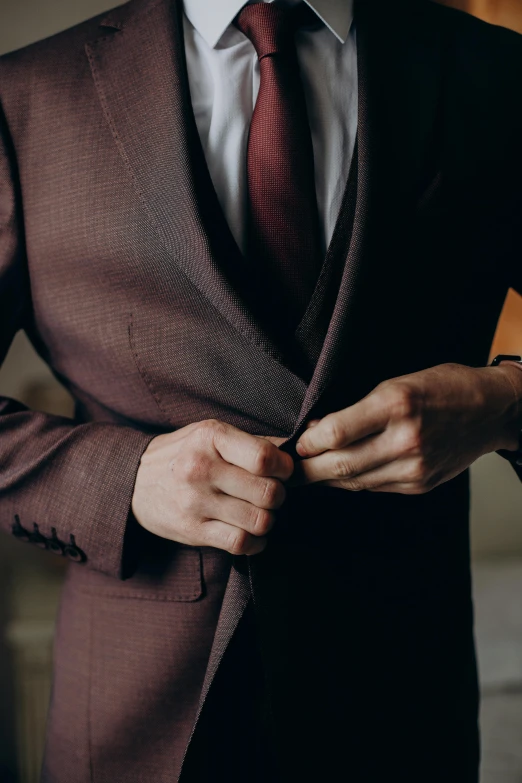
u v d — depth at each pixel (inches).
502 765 75.9
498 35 37.5
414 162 32.0
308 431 27.2
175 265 30.8
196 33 34.4
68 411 80.2
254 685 31.7
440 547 34.4
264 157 31.3
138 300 32.3
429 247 32.6
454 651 34.7
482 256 34.4
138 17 34.8
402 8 36.1
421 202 32.2
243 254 32.9
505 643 92.7
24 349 81.7
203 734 29.7
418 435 26.8
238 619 28.8
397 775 32.2
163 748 32.9
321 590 30.4
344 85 34.7
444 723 34.1
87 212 32.5
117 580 34.5
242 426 31.7
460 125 33.6
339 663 30.6
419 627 33.0
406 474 27.4
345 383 30.6
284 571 29.5
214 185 32.9
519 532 113.0
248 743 32.2
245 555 28.8
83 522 31.8
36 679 74.9
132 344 32.6
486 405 29.7
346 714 30.7
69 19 81.4
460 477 36.5
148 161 31.2
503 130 34.5
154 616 33.3
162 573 33.2
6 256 34.7
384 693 31.8
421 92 33.2
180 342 31.5
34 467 32.8
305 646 29.8
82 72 34.1
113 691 33.9
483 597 102.6
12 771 75.4
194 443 27.8
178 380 32.0
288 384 30.0
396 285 31.6
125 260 31.8
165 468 29.6
